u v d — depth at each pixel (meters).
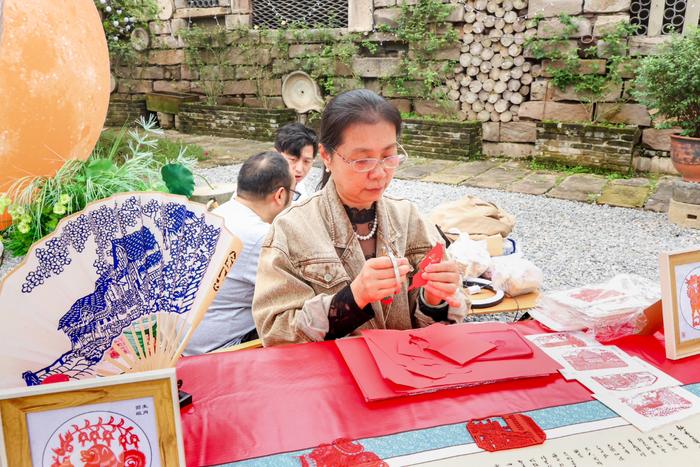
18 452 0.95
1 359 1.02
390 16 8.37
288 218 1.69
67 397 0.96
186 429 1.17
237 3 9.76
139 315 1.12
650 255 4.59
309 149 3.20
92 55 4.59
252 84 10.06
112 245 1.08
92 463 0.98
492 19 7.52
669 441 1.11
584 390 1.30
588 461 1.06
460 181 6.86
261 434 1.15
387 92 8.76
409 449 1.09
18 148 4.08
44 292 1.03
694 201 5.16
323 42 9.16
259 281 1.69
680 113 5.38
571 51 7.16
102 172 1.79
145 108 11.19
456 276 1.51
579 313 1.56
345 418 1.20
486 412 1.21
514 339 1.48
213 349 2.28
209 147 9.14
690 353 1.45
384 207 1.72
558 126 7.24
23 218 1.76
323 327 1.54
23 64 3.98
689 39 5.36
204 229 1.15
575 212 5.69
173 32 10.59
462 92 8.12
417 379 1.30
